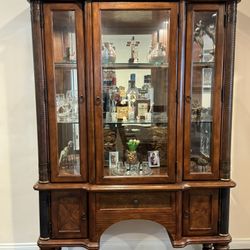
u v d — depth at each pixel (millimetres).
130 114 1828
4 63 2029
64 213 1753
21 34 2014
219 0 1612
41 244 1742
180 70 1664
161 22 1711
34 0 1578
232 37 1646
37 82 1648
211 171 1754
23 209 2170
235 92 2117
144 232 2213
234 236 2236
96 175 1713
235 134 2160
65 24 1664
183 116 1712
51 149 1712
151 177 1722
